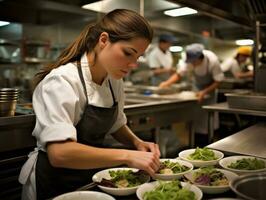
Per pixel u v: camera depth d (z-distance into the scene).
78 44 1.16
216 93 3.27
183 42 5.12
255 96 1.87
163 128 3.16
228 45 6.03
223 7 2.34
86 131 1.17
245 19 2.76
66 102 0.97
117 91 1.32
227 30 4.61
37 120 0.98
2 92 1.59
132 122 2.34
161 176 1.03
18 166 1.74
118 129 1.40
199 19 4.53
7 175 1.69
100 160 0.92
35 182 1.18
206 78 3.42
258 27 2.22
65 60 1.15
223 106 2.14
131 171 1.09
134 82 4.54
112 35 1.00
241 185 0.80
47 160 1.16
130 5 2.66
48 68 1.17
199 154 1.25
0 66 3.04
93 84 1.15
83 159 0.90
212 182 0.98
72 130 0.92
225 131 2.82
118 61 1.00
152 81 4.40
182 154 1.31
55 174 1.17
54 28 3.51
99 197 0.85
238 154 1.31
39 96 1.03
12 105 1.64
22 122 1.67
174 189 0.89
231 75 4.82
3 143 1.66
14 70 3.16
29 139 1.77
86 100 1.13
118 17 1.01
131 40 0.97
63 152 0.88
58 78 1.02
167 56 4.51
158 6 2.70
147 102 2.71
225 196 0.93
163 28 4.15
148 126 2.53
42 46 3.41
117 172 1.08
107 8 2.76
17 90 1.67
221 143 1.46
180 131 3.34
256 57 2.25
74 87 1.06
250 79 4.41
